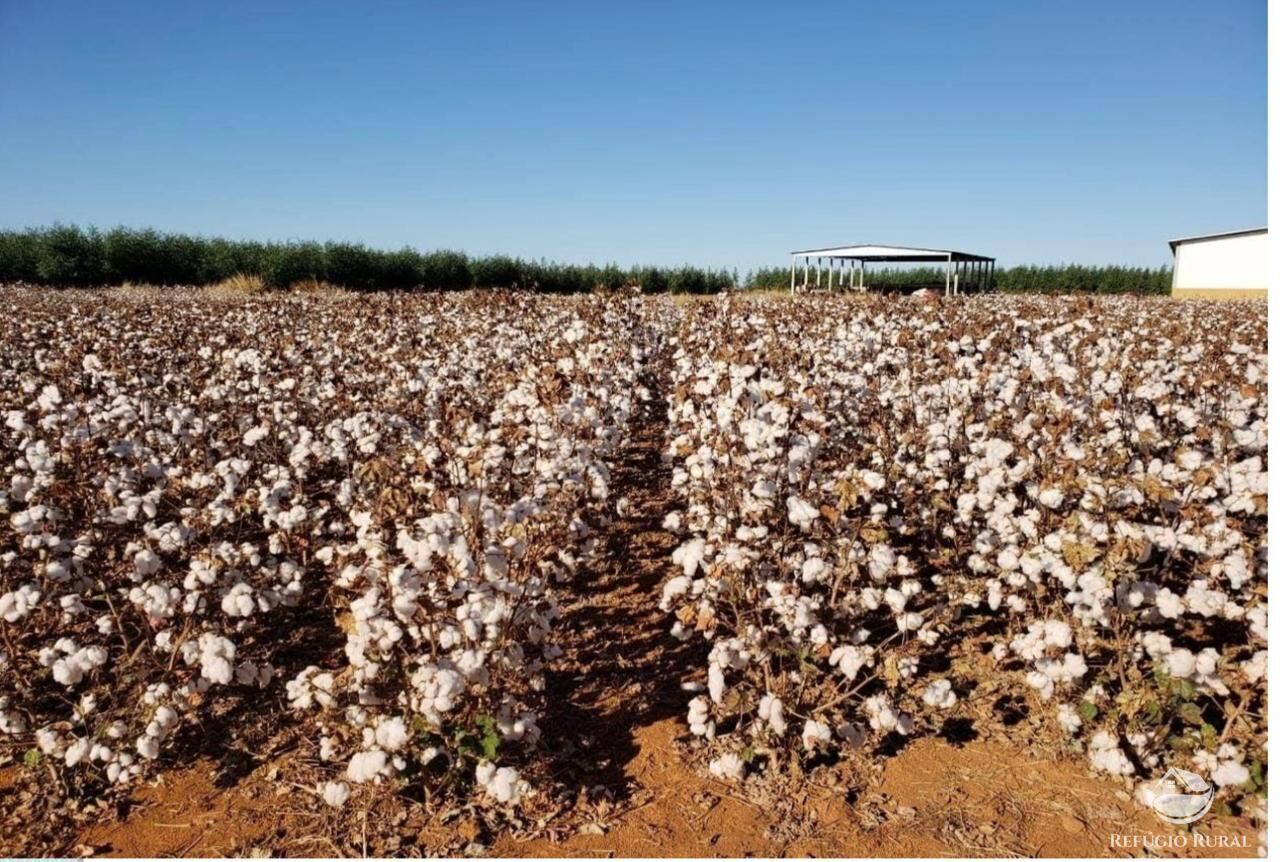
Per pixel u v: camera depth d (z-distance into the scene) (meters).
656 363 9.32
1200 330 10.05
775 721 3.14
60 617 3.85
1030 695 3.72
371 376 7.63
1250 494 3.94
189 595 3.36
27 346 8.88
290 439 5.86
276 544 4.30
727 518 4.29
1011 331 7.99
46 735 3.04
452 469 4.19
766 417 4.73
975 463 4.72
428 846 2.91
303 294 18.97
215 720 3.59
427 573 3.11
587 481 4.84
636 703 3.77
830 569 3.62
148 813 3.06
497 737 3.05
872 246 34.78
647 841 2.94
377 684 3.16
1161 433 5.61
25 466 4.69
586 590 4.88
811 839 2.95
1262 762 3.04
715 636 3.98
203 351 8.61
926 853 2.88
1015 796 3.14
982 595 4.21
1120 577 3.37
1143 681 3.27
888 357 7.11
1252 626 3.18
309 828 2.98
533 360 7.42
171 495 4.84
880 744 3.45
